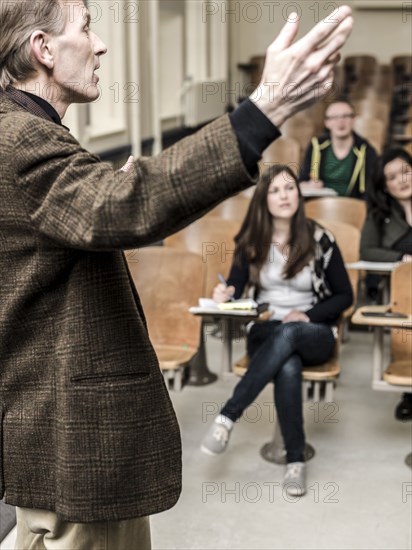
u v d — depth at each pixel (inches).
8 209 44.8
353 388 147.0
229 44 470.9
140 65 292.2
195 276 129.3
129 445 48.3
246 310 114.8
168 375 120.2
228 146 39.9
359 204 171.3
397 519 101.0
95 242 41.1
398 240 150.9
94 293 47.3
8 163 43.8
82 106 225.3
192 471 115.3
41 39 47.6
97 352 47.4
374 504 105.1
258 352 112.4
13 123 44.4
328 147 207.3
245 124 40.4
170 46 372.5
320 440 125.4
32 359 48.5
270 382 113.0
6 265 47.0
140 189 40.6
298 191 120.7
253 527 99.3
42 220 42.9
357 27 466.9
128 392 48.2
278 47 40.5
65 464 47.9
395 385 111.8
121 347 48.1
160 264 130.7
